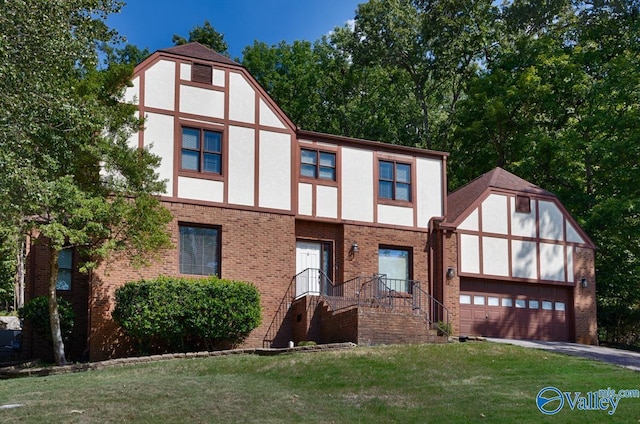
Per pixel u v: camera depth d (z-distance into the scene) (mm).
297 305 24594
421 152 28047
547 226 29641
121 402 15312
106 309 22359
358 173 26906
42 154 18828
